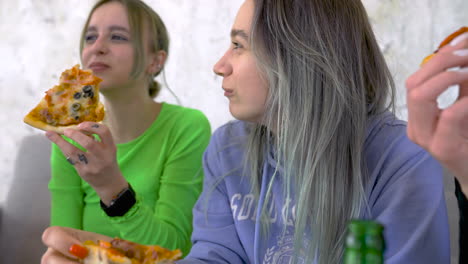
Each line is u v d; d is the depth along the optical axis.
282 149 1.12
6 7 2.70
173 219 1.55
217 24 2.42
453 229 1.22
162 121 1.69
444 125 0.60
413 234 0.88
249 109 1.08
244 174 1.23
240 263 1.17
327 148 1.03
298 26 1.06
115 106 1.65
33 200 2.00
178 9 2.48
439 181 0.92
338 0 1.10
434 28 2.16
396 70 2.07
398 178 0.98
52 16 2.65
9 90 2.71
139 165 1.65
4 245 2.00
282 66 1.05
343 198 1.02
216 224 1.23
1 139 2.72
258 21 1.06
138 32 1.61
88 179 1.29
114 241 0.75
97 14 1.61
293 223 1.11
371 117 1.11
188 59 2.47
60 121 1.24
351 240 0.47
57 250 0.82
